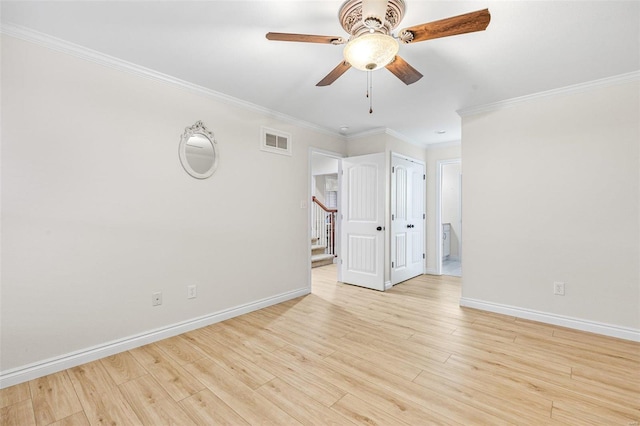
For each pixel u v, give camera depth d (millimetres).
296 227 3842
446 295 3926
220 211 3023
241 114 3207
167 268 2637
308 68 2492
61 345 2092
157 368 2109
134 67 2416
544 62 2359
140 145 2475
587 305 2719
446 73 2543
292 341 2543
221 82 2754
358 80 2691
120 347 2350
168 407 1694
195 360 2221
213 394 1811
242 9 1768
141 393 1822
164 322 2615
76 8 1749
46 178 2037
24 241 1957
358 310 3336
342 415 1623
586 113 2723
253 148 3324
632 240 2535
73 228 2146
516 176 3078
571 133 2791
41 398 1772
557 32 1963
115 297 2338
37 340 2000
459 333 2688
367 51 1604
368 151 4414
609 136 2623
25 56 1956
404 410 1659
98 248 2258
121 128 2371
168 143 2643
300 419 1595
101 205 2271
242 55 2289
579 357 2234
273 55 2291
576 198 2773
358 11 1676
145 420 1592
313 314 3209
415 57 2279
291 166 3771
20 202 1942
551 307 2893
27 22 1881
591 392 1805
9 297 1906
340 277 4672
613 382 1906
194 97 2820
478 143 3316
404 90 2906
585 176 2730
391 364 2152
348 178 4559
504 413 1626
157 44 2141
